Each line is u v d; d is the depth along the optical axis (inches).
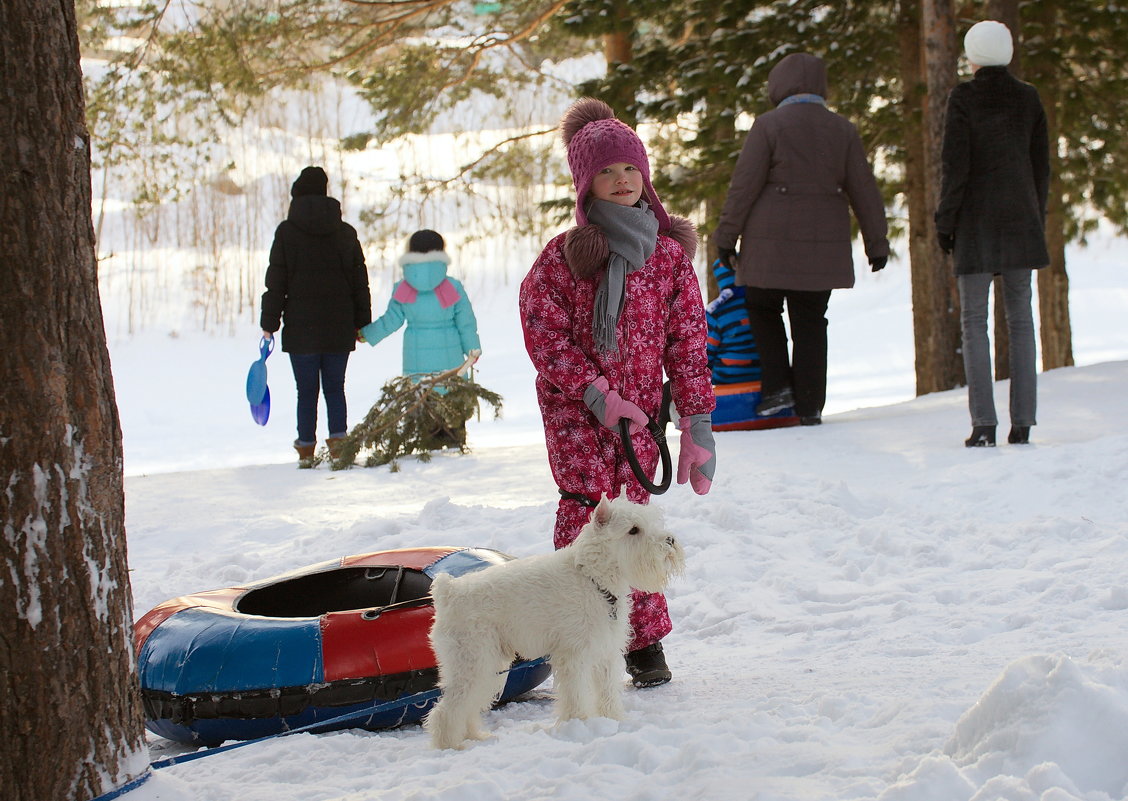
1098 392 395.2
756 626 212.7
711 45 542.0
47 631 114.2
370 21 630.5
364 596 200.4
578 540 145.3
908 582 224.4
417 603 170.2
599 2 525.0
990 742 105.5
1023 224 307.4
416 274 437.4
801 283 373.4
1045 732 102.4
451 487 354.0
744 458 336.5
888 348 933.2
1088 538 238.1
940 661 168.6
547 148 703.7
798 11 534.6
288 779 138.3
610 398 157.0
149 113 629.3
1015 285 315.9
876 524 262.5
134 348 975.0
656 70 552.4
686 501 283.4
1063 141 642.8
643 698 162.2
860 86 577.0
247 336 1017.5
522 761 127.5
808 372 386.0
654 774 119.0
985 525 253.8
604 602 143.1
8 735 113.0
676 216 171.5
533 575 144.4
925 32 475.2
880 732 125.6
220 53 611.5
